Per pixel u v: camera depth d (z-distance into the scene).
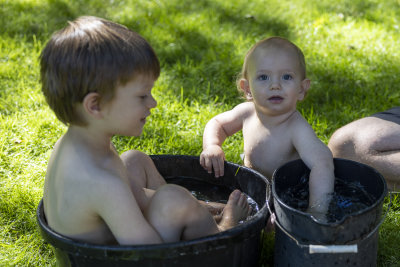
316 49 4.21
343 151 2.47
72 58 1.52
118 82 1.54
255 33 4.55
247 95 2.33
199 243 1.49
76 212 1.57
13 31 4.46
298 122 2.17
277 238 1.78
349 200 1.90
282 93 2.12
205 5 5.33
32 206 2.32
